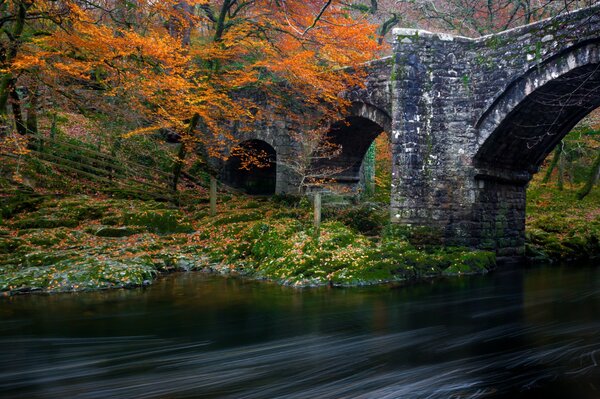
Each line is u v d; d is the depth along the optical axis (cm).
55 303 757
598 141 2214
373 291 901
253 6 1683
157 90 1283
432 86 1256
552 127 1301
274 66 1394
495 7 2239
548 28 1092
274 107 1784
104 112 1449
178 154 1672
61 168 1562
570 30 1035
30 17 1162
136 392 455
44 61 1073
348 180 1894
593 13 1013
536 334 652
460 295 890
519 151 1330
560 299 870
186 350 566
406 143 1257
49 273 875
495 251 1313
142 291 859
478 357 563
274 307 771
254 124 1878
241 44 1477
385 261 1017
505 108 1175
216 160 2017
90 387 461
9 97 1359
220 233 1236
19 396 437
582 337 637
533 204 2188
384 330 667
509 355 569
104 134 1595
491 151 1252
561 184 2384
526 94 1138
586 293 919
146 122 1542
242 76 1463
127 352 553
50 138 1570
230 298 823
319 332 651
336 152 1714
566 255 1401
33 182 1457
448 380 497
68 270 891
